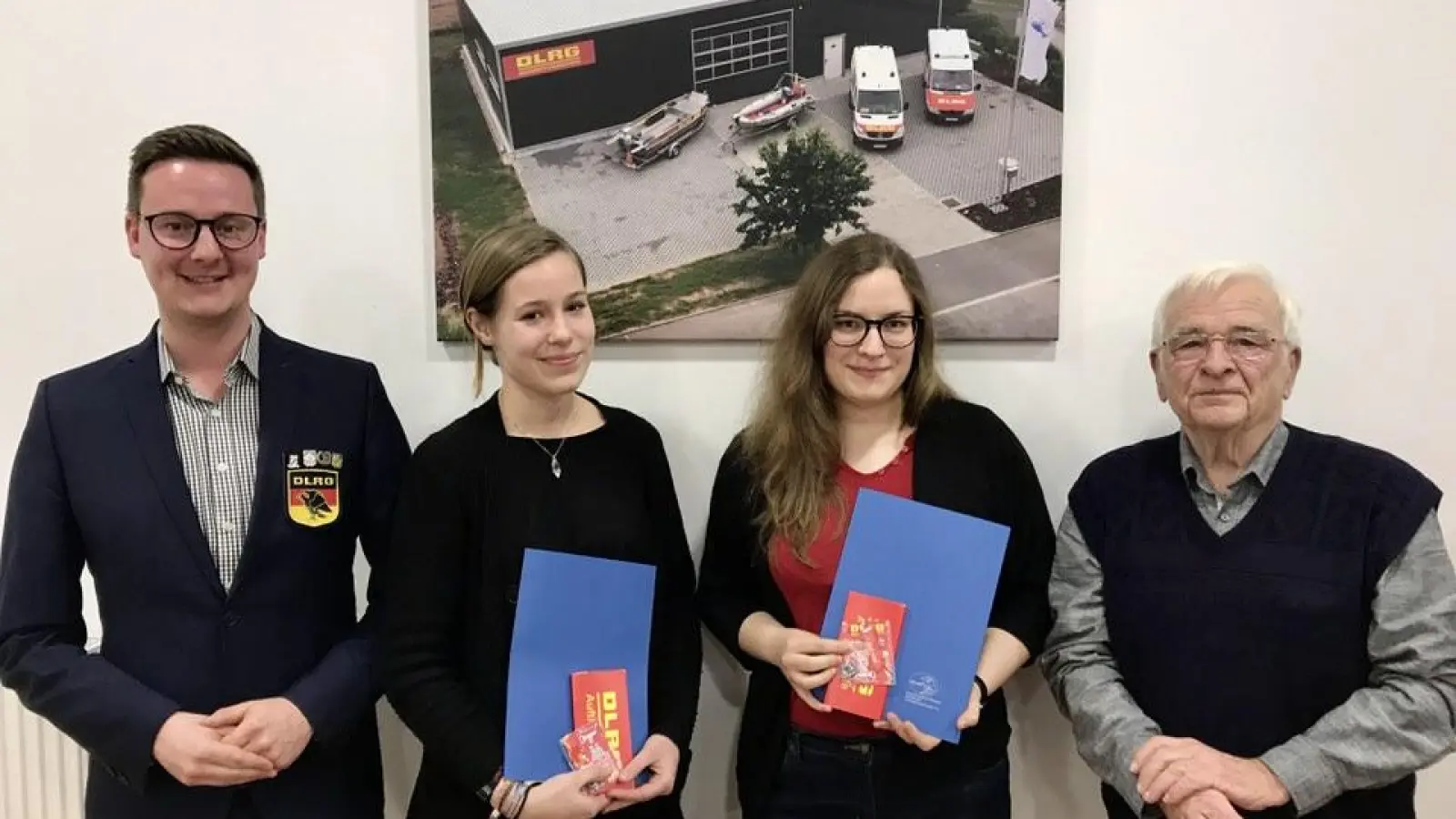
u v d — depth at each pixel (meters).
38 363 1.70
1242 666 1.25
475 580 1.26
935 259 1.59
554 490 1.28
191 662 1.23
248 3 1.63
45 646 1.22
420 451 1.30
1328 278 1.57
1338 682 1.23
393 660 1.23
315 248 1.65
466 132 1.60
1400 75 1.54
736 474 1.46
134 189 1.22
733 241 1.60
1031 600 1.39
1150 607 1.29
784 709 1.39
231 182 1.22
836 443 1.40
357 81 1.63
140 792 1.21
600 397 1.65
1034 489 1.42
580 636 1.22
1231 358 1.24
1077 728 1.32
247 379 1.30
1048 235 1.57
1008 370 1.62
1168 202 1.58
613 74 1.59
